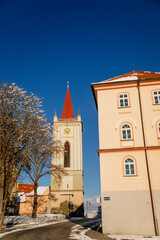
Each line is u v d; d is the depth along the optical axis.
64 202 57.91
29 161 34.62
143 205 22.39
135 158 24.02
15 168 27.59
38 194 62.72
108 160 24.34
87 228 25.75
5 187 24.50
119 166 24.00
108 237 19.88
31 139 27.28
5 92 26.75
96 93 28.86
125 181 23.39
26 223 29.66
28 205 61.56
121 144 25.02
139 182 23.17
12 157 25.67
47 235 19.89
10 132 26.06
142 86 26.91
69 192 58.75
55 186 59.12
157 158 23.70
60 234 20.72
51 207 57.72
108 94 27.27
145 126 25.31
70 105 71.81
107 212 22.58
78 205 57.75
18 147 26.91
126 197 22.86
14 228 24.62
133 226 21.88
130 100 26.59
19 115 27.00
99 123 26.23
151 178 23.14
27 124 27.55
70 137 64.62
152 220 21.83
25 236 19.16
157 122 25.31
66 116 69.69
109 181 23.62
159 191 22.64
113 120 26.12
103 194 23.23
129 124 25.72
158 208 22.12
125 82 27.06
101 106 26.88
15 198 62.38
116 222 22.17
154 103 26.05
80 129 65.31
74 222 33.97
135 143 24.81
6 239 17.91
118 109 26.50
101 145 25.23
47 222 31.92
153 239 19.00
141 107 26.08
